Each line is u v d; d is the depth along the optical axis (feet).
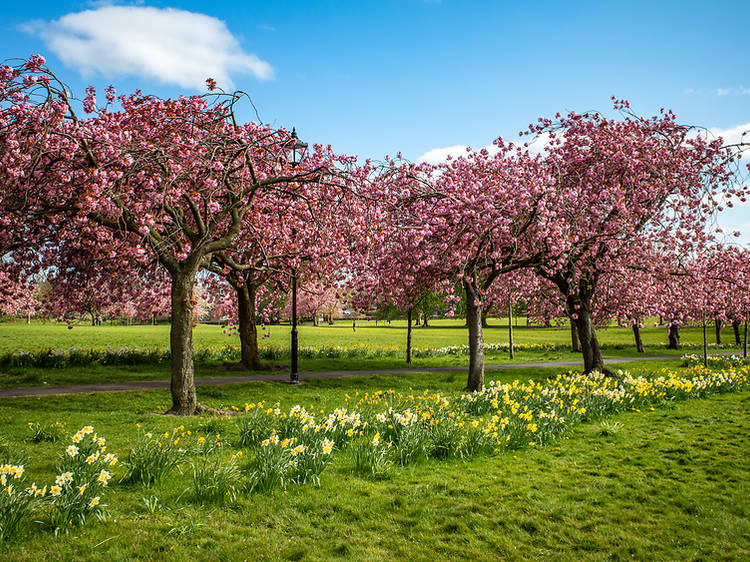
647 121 71.10
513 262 68.03
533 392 46.70
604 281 75.46
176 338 44.14
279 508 21.63
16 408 44.96
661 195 66.13
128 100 55.11
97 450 23.40
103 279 64.85
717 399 53.16
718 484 26.30
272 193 54.80
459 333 233.35
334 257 57.21
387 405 41.34
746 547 19.39
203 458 27.63
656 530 20.84
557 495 24.49
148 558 16.97
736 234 69.36
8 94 38.52
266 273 73.87
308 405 49.42
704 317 82.23
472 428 32.73
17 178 38.22
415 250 57.98
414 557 18.06
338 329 260.21
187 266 45.03
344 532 19.84
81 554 16.83
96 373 72.43
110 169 40.73
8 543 16.97
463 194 54.54
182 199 47.62
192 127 49.67
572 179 67.87
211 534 19.03
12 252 55.83
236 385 62.59
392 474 26.68
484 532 20.17
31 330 214.07
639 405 48.06
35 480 22.76
